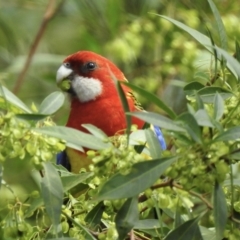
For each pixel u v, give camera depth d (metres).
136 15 11.18
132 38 10.52
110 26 10.85
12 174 9.66
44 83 11.22
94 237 5.62
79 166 8.84
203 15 10.59
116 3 10.85
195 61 10.20
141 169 4.81
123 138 5.16
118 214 4.96
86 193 5.79
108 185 4.79
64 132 5.02
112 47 10.46
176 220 5.28
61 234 5.48
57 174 5.07
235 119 5.27
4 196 7.98
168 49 10.99
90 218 5.61
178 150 4.89
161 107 4.90
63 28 11.96
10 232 5.36
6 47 11.74
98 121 9.20
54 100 5.51
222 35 5.92
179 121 4.75
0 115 5.01
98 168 5.00
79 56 9.52
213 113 5.03
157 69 10.81
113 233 5.36
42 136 5.07
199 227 5.38
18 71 10.97
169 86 10.82
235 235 5.26
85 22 11.37
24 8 11.85
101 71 9.39
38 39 10.70
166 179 5.34
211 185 4.87
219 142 4.88
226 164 4.84
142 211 5.65
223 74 5.84
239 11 10.73
